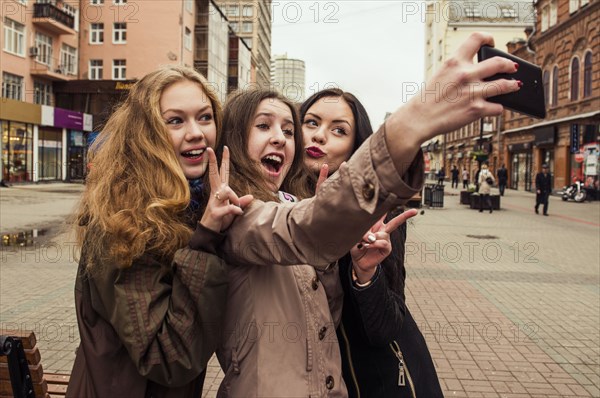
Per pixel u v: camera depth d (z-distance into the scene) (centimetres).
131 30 3056
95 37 3122
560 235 1252
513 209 2062
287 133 156
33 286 633
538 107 86
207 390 359
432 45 5953
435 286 670
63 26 2916
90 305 125
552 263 868
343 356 164
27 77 2802
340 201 96
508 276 746
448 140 5369
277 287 131
